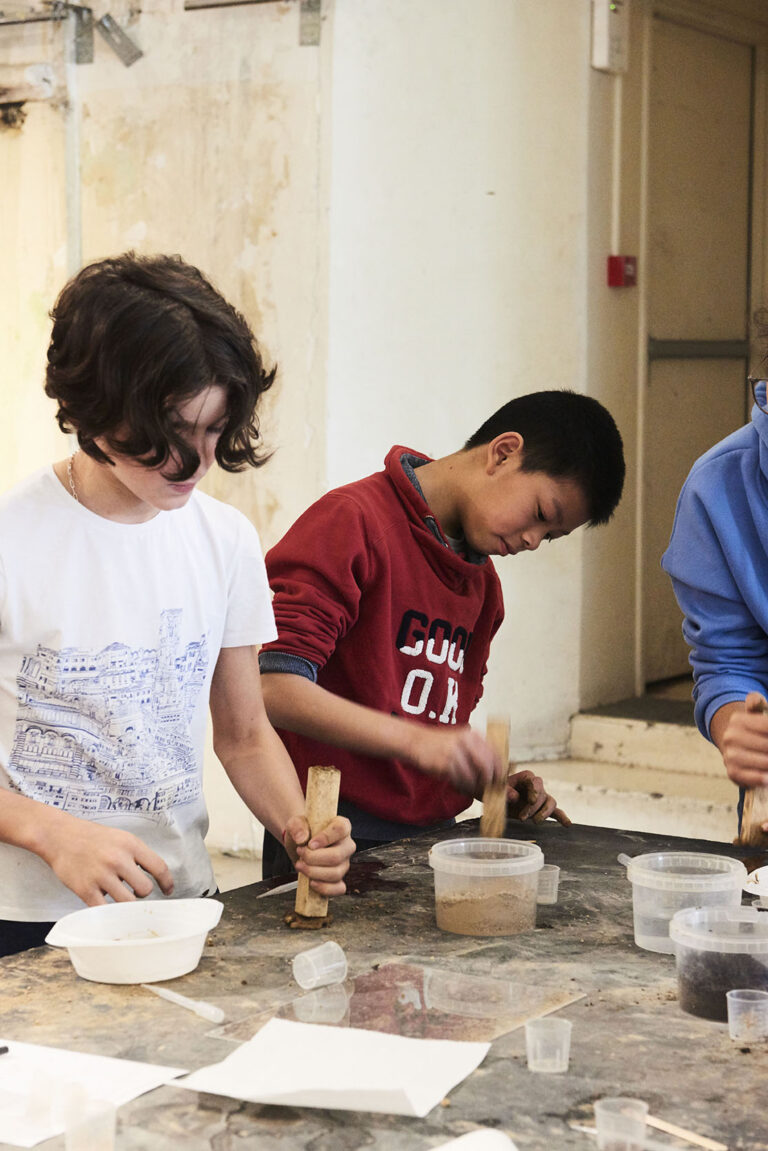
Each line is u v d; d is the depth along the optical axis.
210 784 4.19
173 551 1.65
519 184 4.25
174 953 1.33
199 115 4.06
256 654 1.83
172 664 1.65
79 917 1.38
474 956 1.42
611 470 1.94
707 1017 1.25
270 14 3.93
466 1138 0.98
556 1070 1.13
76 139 4.25
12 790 1.57
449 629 2.07
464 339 4.20
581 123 4.35
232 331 1.37
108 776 1.61
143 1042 1.18
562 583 4.48
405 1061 1.13
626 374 4.61
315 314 3.96
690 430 5.02
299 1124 1.04
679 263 4.88
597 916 1.57
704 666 2.11
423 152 4.05
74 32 4.20
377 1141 1.01
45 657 1.56
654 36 4.64
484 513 1.97
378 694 2.00
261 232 4.01
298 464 4.01
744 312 5.27
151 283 1.35
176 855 1.68
